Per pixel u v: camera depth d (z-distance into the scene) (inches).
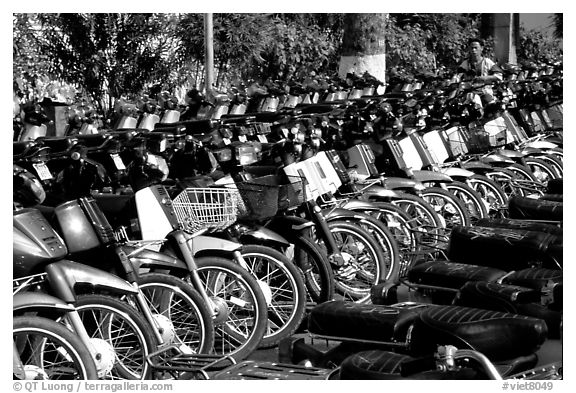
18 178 158.6
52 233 156.9
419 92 309.9
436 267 165.6
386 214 245.0
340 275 217.3
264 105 315.0
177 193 195.6
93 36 450.0
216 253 190.9
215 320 183.0
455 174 290.5
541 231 182.7
